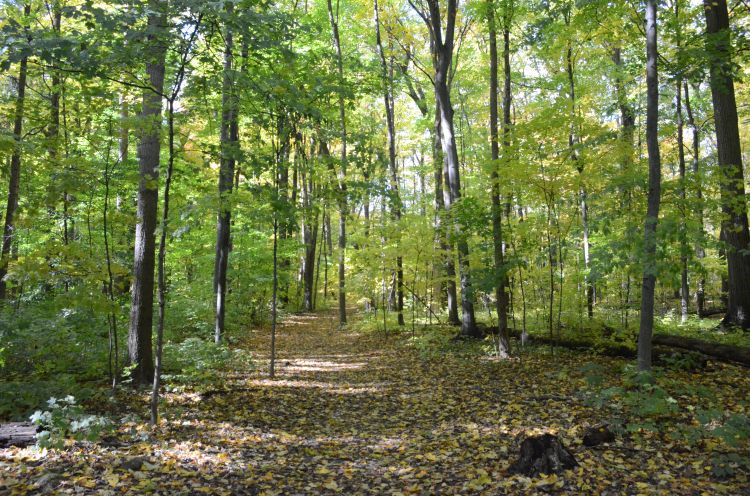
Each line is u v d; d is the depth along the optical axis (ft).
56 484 12.21
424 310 57.88
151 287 24.41
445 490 13.26
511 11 33.24
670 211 24.67
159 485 12.78
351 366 34.09
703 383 21.36
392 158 51.26
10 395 18.07
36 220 23.93
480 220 30.17
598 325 31.24
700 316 52.11
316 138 28.84
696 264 18.60
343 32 57.31
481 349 34.81
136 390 22.77
